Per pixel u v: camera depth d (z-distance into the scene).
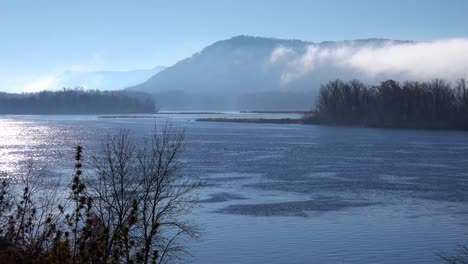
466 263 20.61
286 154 60.31
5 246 11.16
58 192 21.81
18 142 71.75
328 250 22.38
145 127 112.94
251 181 39.47
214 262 20.41
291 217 28.00
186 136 89.06
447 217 28.47
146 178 20.30
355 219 27.80
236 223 26.28
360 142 79.19
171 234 22.75
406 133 101.69
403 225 26.61
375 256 21.81
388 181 40.53
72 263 9.78
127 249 10.32
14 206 16.44
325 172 45.38
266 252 21.84
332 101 135.75
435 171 46.69
